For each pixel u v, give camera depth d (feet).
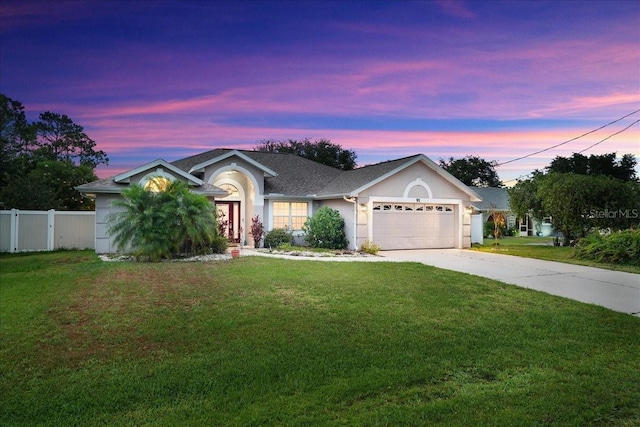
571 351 19.22
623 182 72.95
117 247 54.24
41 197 73.72
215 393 14.79
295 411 13.44
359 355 18.45
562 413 13.35
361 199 62.34
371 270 40.96
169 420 12.94
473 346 19.72
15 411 13.55
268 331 21.72
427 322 23.53
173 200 48.52
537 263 49.14
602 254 50.78
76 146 180.45
